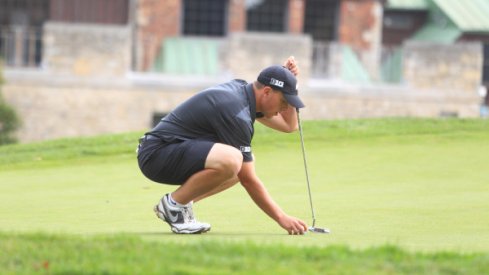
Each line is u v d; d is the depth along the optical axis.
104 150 42.75
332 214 26.03
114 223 24.41
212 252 17.55
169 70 89.50
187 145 22.06
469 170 35.59
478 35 99.25
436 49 89.50
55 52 84.88
